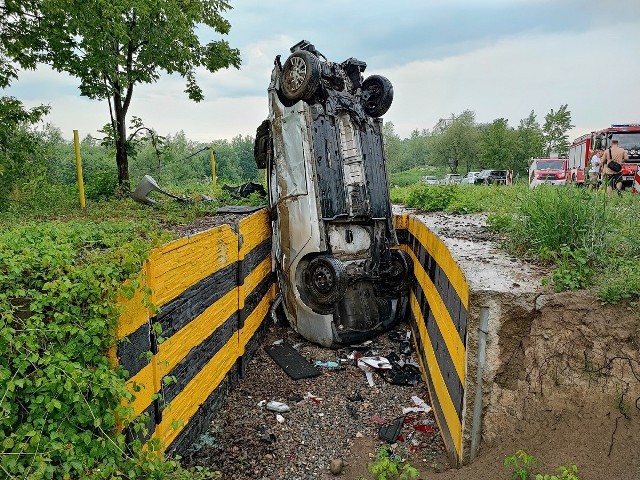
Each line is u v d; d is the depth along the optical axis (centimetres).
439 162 6091
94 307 271
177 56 1152
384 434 452
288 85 680
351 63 778
